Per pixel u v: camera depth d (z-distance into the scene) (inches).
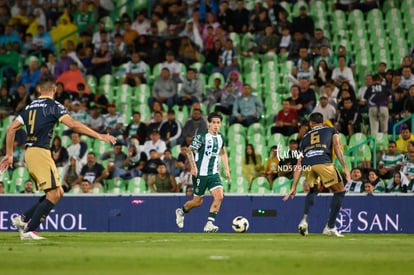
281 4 2783.0
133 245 1200.8
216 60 2591.0
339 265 829.8
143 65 2630.4
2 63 2785.4
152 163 2175.2
